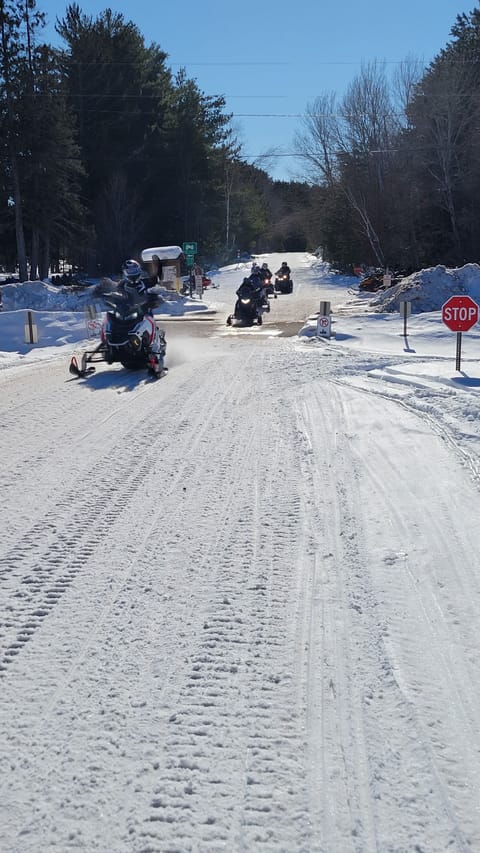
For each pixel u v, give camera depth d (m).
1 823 2.90
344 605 4.74
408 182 52.41
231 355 17.42
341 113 55.44
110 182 58.78
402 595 4.87
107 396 11.97
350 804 3.01
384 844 2.80
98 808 2.98
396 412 10.14
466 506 6.45
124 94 59.34
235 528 6.09
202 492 7.02
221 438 9.06
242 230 90.94
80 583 5.06
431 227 53.22
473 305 13.51
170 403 11.32
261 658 4.11
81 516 6.39
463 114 50.41
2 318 22.86
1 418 10.24
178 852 2.77
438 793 3.06
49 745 3.36
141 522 6.25
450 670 3.98
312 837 2.84
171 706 3.66
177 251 39.88
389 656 4.12
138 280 14.31
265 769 3.21
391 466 7.68
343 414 10.22
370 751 3.33
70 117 49.84
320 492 6.95
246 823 2.91
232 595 4.88
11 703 3.69
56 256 67.75
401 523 6.12
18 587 5.00
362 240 57.16
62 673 3.96
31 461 8.06
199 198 67.62
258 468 7.77
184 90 66.88
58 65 49.47
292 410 10.61
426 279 26.78
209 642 4.28
